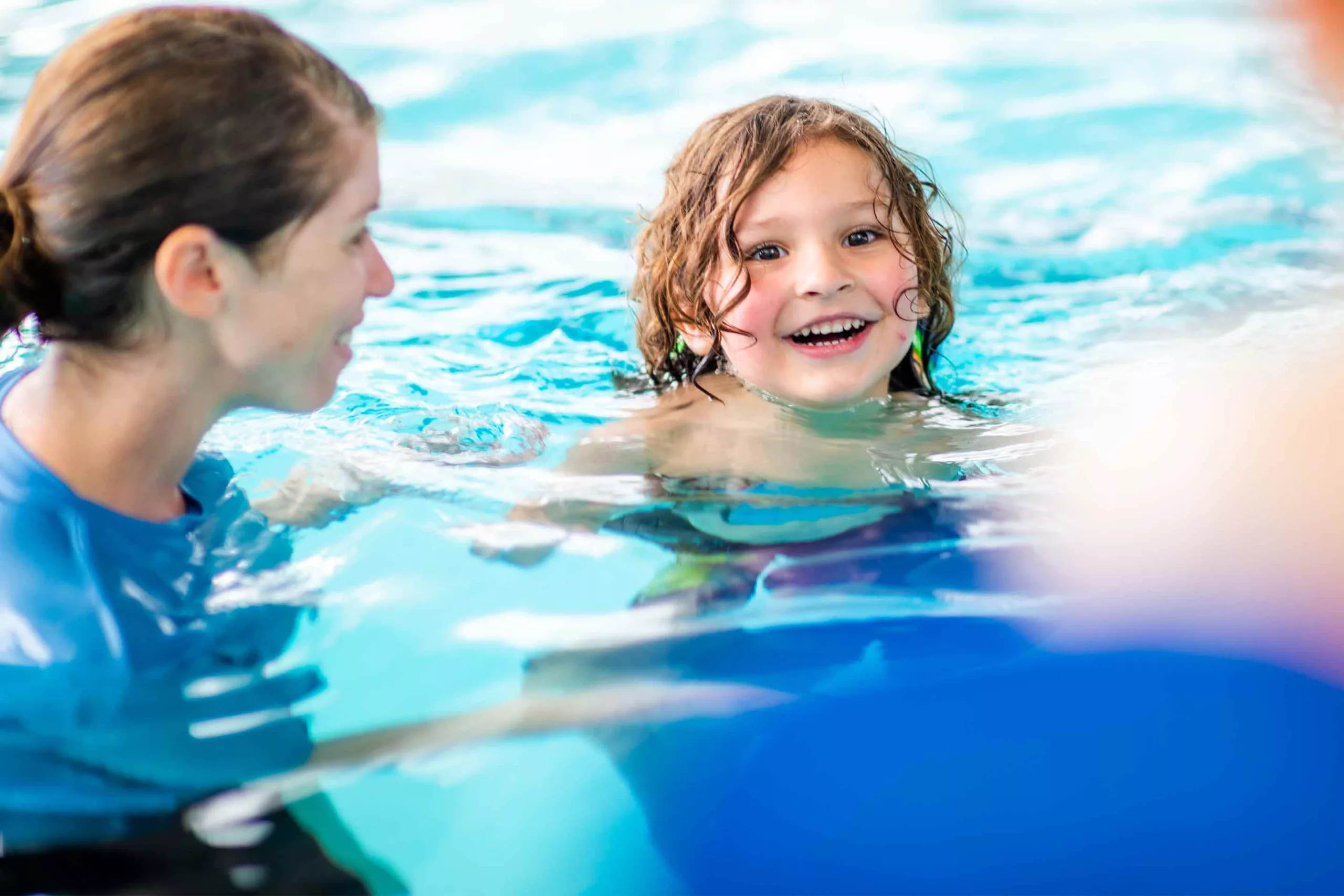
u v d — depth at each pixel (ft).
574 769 4.03
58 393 4.74
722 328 6.95
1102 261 10.25
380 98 15.72
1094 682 4.36
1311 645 4.52
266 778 3.97
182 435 4.92
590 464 6.39
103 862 3.65
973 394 7.60
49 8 17.83
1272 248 10.20
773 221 6.68
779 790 3.95
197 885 3.59
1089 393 7.41
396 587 5.01
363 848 3.71
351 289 4.84
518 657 4.55
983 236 11.07
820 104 7.51
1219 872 3.61
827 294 6.55
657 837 3.82
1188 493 5.81
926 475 6.22
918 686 4.38
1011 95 15.25
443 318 9.18
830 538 5.49
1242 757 4.00
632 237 11.23
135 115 4.31
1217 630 4.63
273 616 4.76
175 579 4.85
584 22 18.42
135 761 3.99
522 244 11.09
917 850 3.76
